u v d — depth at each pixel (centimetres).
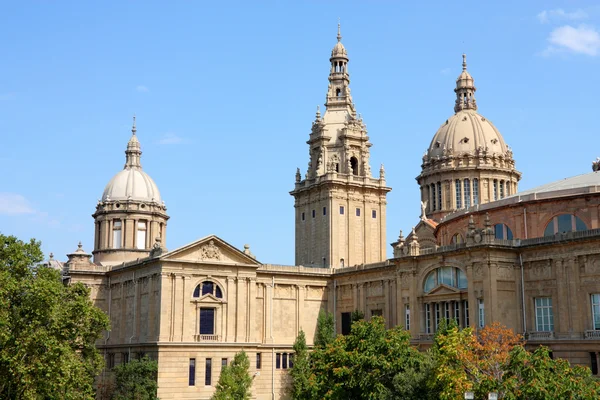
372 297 11875
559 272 8794
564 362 6153
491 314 8950
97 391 10675
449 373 6694
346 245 13488
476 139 15612
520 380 6138
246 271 11625
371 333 7825
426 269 10062
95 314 8275
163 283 10925
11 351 7331
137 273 11712
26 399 7250
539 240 9044
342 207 13600
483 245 9056
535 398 5878
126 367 10325
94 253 14488
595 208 9181
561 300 8731
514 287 9219
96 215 14612
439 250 9875
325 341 11219
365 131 14150
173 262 11019
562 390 5819
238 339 11356
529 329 9050
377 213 13988
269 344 11931
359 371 7606
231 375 10006
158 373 10619
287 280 12388
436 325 9919
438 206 15588
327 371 7944
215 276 11344
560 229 9475
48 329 7706
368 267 11912
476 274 9250
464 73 16825
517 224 9862
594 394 5812
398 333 7900
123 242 14312
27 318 7556
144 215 14500
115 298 12406
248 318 11538
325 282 12750
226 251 11506
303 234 14062
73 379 7675
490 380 6150
